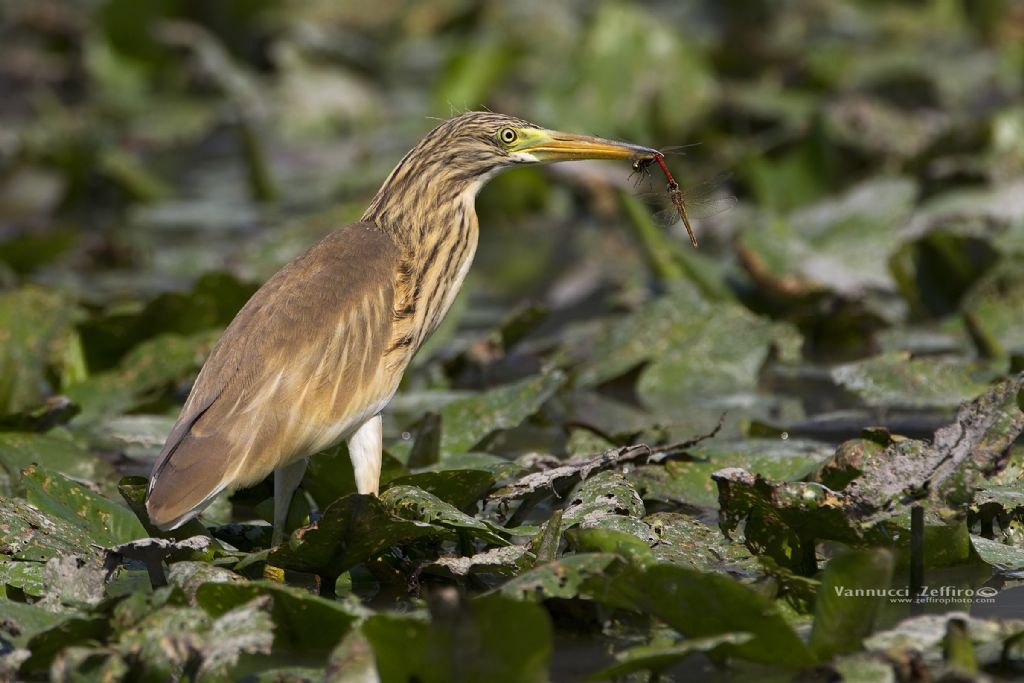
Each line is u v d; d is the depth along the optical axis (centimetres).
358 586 799
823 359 1370
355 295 838
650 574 643
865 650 648
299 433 788
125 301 1514
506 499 824
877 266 1504
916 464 768
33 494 820
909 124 2119
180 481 737
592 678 623
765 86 2391
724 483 766
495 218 2183
